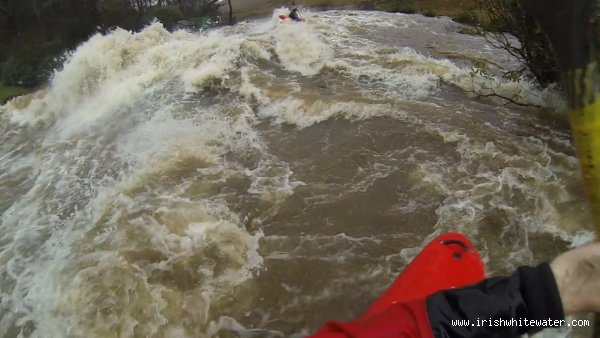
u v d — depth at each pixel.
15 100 10.57
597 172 0.95
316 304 4.37
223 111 8.27
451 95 8.25
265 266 4.81
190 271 4.79
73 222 5.87
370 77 9.35
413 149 6.49
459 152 6.29
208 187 6.13
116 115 8.92
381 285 4.48
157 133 7.75
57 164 7.64
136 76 10.04
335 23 15.38
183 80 9.56
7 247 5.69
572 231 4.81
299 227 5.31
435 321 1.05
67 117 9.57
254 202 5.77
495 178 5.70
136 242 5.22
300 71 9.97
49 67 14.38
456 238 3.01
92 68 10.35
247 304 4.44
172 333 4.25
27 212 6.39
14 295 4.91
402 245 4.91
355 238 5.07
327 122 7.54
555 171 5.71
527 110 7.43
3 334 4.48
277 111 8.12
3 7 16.30
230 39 10.91
